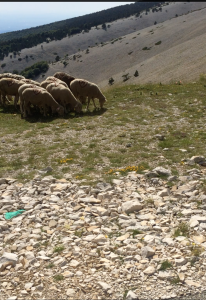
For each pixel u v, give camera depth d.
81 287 5.57
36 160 12.60
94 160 12.27
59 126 17.42
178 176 10.44
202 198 8.57
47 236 7.37
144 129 16.19
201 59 64.44
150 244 6.70
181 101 21.78
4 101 22.42
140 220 7.87
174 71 67.31
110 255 6.41
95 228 7.57
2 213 8.63
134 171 10.98
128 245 6.68
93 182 10.23
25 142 14.87
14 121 18.83
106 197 9.13
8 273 6.05
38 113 20.38
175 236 7.02
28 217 8.27
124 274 5.82
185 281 5.55
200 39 92.81
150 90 25.83
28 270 6.11
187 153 12.45
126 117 18.67
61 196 9.45
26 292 5.49
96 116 19.31
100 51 168.75
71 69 164.62
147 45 142.25
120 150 13.24
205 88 25.16
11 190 10.01
